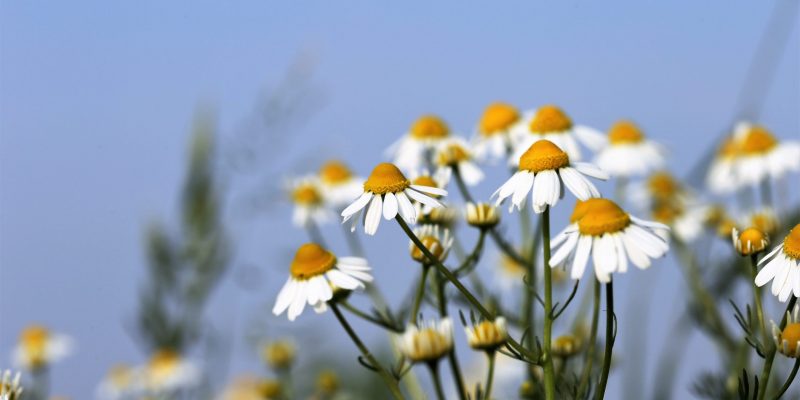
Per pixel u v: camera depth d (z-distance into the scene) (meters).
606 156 0.53
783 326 0.36
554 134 0.45
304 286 0.38
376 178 0.37
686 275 0.49
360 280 0.38
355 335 0.38
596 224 0.35
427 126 0.47
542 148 0.37
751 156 0.53
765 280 0.36
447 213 0.41
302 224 0.54
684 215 0.52
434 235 0.40
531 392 0.43
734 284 0.49
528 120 0.46
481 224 0.41
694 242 0.51
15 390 0.40
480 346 0.38
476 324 0.38
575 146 0.45
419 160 0.47
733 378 0.45
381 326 0.41
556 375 0.41
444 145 0.46
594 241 0.35
